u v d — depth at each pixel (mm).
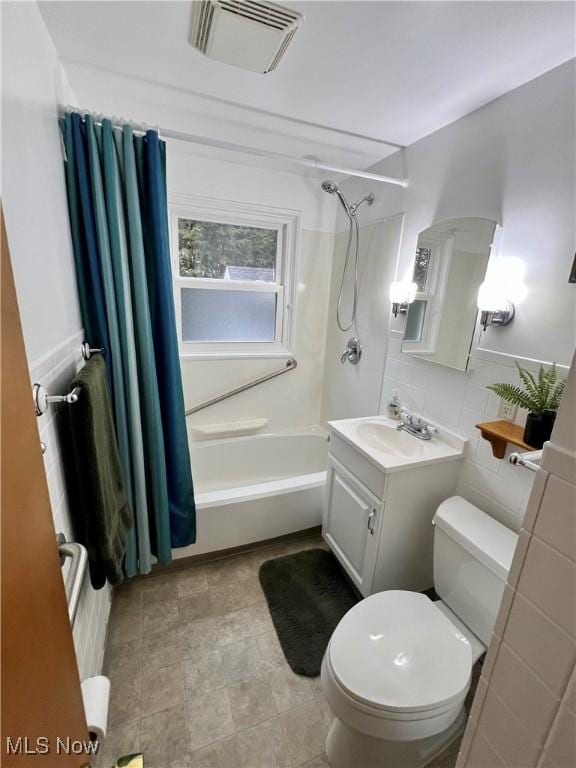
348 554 1736
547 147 1190
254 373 2682
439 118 1542
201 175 2172
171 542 1783
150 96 1490
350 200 2371
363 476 1575
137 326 1513
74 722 619
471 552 1228
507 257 1346
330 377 2781
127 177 1394
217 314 2543
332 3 947
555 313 1192
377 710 935
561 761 521
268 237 2547
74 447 1001
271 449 2768
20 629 420
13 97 829
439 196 1651
